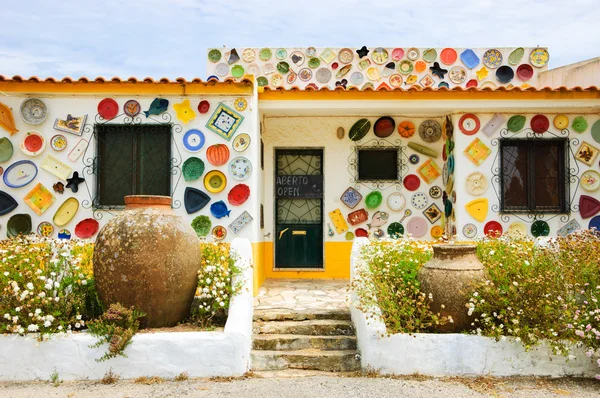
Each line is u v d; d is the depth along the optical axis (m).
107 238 5.43
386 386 4.96
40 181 7.85
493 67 11.56
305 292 8.18
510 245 6.63
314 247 9.92
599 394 4.80
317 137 9.77
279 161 9.98
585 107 8.37
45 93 7.86
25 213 7.80
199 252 5.86
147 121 7.94
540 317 5.39
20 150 7.84
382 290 5.70
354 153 9.73
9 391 4.82
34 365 5.14
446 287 5.55
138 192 8.01
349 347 6.03
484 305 5.43
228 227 7.84
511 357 5.29
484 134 8.62
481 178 8.57
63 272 5.80
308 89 8.40
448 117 9.11
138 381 5.08
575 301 5.48
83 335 5.20
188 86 7.87
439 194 9.55
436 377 5.26
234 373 5.26
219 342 5.25
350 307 6.62
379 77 11.57
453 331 5.60
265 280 9.50
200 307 5.87
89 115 7.92
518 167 8.78
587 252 5.81
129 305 5.38
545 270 5.61
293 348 6.01
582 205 8.58
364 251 6.72
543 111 8.61
